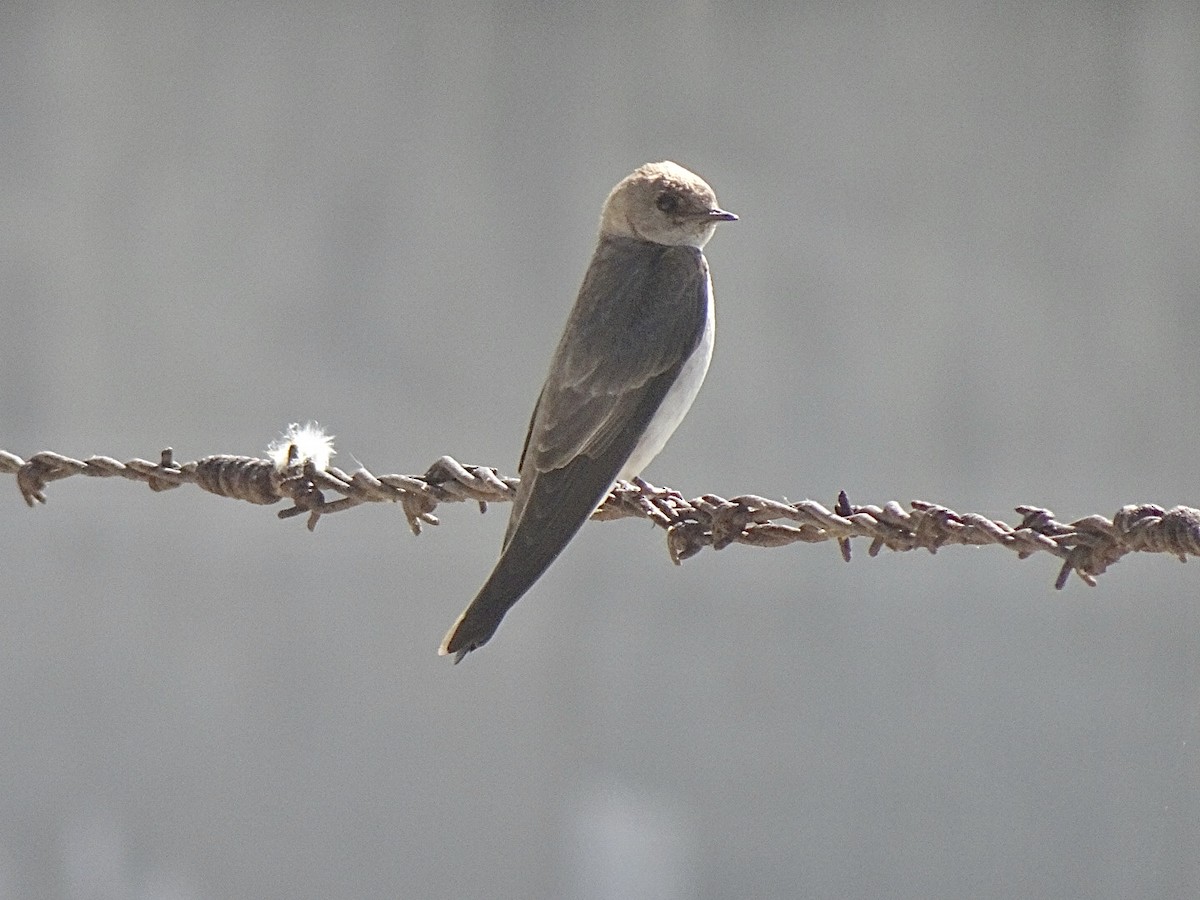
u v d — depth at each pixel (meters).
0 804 16.20
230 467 5.75
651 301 6.61
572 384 6.44
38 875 16.09
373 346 19.59
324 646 16.55
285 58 19.80
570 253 19.72
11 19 19.70
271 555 16.78
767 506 5.16
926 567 16.70
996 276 19.92
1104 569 4.55
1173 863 15.91
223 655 16.72
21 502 17.22
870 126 19.86
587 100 19.80
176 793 16.33
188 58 19.80
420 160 19.77
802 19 19.81
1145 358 19.94
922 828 16.09
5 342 19.39
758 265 19.73
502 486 5.54
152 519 17.11
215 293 19.61
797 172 19.84
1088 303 19.97
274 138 19.80
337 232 19.73
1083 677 16.36
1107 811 16.05
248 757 16.44
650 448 6.54
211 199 19.72
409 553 16.66
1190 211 19.94
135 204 19.69
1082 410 19.77
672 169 6.92
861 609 16.66
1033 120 20.03
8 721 16.52
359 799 16.30
